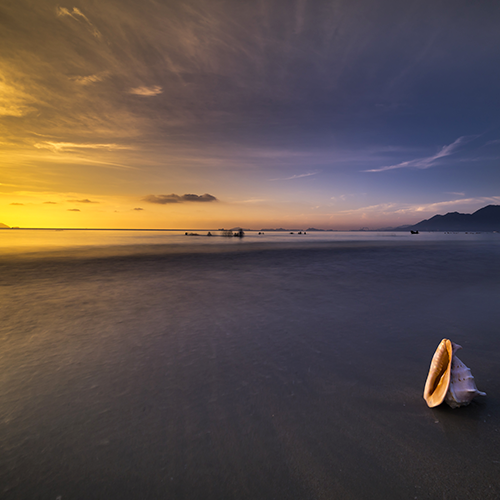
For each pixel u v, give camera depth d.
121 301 7.03
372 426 2.35
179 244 36.56
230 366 3.53
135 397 2.85
